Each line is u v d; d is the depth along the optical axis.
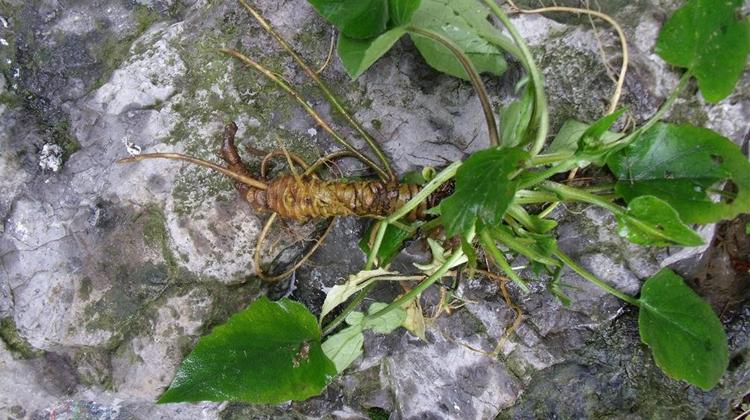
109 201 0.38
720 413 0.43
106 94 0.38
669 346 0.34
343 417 0.45
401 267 0.39
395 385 0.43
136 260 0.38
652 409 0.42
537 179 0.32
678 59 0.32
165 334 0.39
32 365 0.41
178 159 0.36
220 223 0.38
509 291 0.40
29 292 0.39
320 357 0.33
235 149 0.36
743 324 0.41
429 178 0.36
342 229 0.39
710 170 0.32
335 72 0.37
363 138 0.37
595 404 0.43
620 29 0.34
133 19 0.41
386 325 0.37
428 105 0.37
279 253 0.39
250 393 0.31
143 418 0.44
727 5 0.30
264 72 0.37
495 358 0.41
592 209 0.37
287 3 0.37
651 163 0.33
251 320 0.32
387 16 0.32
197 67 0.38
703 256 0.39
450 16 0.33
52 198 0.39
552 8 0.35
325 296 0.41
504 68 0.34
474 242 0.38
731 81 0.31
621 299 0.40
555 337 0.41
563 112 0.36
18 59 0.41
